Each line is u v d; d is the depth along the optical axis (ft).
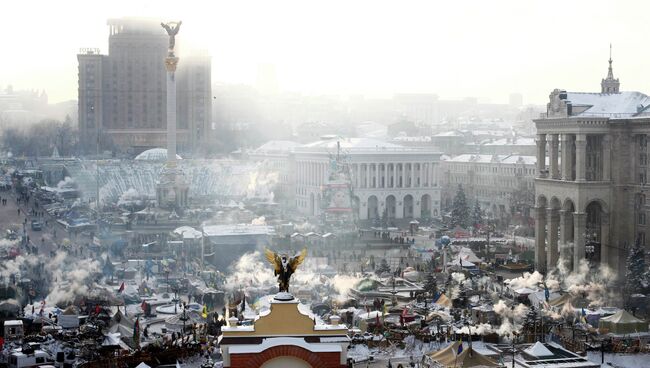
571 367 323.16
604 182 613.11
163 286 570.05
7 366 320.29
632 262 542.98
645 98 635.66
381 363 354.54
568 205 625.41
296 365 120.67
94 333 382.22
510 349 373.20
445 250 651.66
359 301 499.10
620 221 616.39
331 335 122.93
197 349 351.87
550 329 407.64
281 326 122.72
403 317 426.51
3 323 388.37
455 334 391.45
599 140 628.28
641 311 496.23
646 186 595.88
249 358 119.24
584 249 607.37
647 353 367.66
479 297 509.35
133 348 362.12
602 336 398.62
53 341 362.12
